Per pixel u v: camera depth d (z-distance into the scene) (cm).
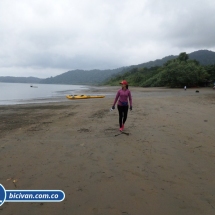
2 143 583
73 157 470
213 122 794
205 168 405
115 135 636
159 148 519
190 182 352
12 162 445
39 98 2814
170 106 1296
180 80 4653
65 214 275
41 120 955
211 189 330
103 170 401
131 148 523
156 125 762
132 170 399
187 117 903
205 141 568
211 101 1592
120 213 273
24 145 561
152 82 6112
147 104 1431
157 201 298
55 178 371
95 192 324
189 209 280
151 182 353
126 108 670
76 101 2069
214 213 272
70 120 916
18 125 850
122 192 323
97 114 1066
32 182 358
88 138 616
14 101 2352
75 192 325
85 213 275
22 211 284
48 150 518
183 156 466
